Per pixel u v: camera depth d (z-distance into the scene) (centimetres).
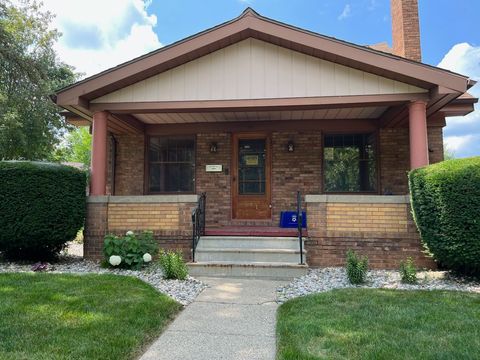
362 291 475
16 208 621
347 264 549
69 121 926
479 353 289
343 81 693
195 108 721
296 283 546
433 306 406
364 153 897
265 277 591
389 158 873
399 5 992
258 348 321
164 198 686
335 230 642
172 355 306
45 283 492
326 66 699
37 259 681
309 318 376
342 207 645
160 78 730
